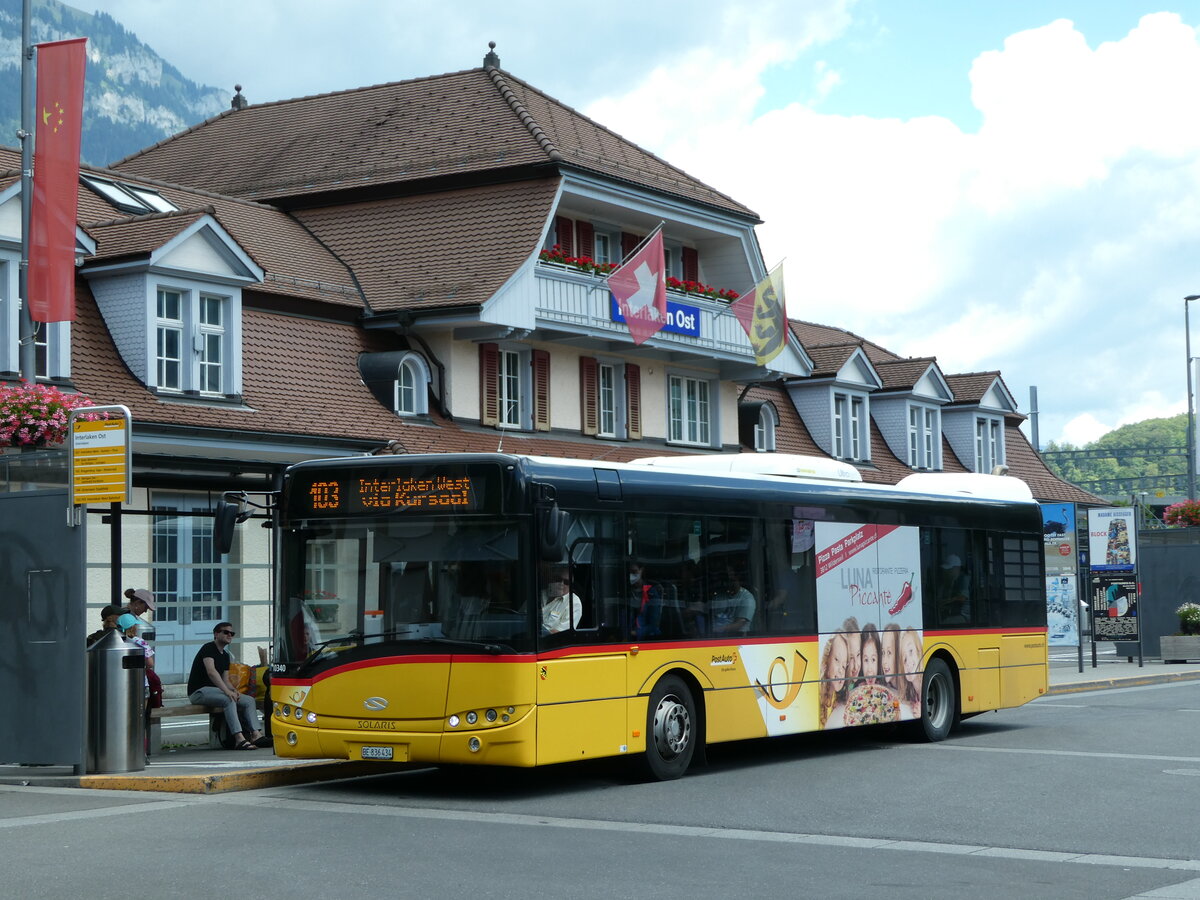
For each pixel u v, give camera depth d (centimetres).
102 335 2667
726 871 1024
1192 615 4044
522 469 1420
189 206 3294
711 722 1633
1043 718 2355
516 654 1395
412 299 3250
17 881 978
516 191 3441
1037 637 2256
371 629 1443
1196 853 1109
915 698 1984
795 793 1455
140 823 1252
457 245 3388
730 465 1809
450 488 1435
